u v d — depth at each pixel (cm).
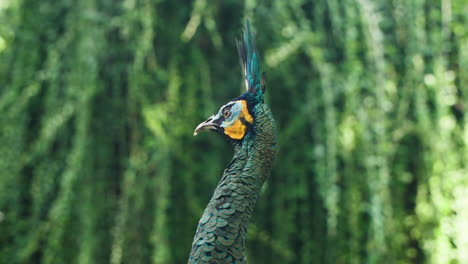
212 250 222
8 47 599
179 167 614
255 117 244
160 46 623
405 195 643
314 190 633
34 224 566
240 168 240
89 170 573
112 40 610
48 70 573
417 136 633
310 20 649
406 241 610
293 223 631
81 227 562
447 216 597
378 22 619
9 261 579
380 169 581
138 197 568
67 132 593
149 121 559
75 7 596
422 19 623
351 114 592
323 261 621
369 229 580
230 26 660
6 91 591
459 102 639
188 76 615
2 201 570
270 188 628
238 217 229
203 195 626
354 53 606
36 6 613
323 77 595
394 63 630
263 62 619
